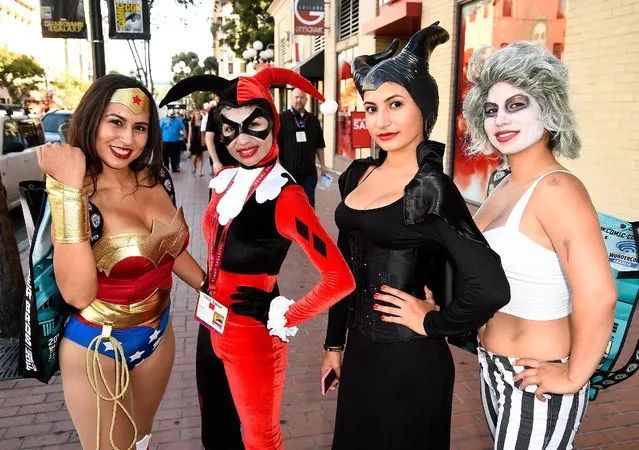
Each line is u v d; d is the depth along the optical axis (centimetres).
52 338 185
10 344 391
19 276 402
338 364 201
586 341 139
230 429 226
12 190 843
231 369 200
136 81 192
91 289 173
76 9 634
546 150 157
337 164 1407
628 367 172
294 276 561
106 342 185
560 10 561
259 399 201
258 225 191
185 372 357
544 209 144
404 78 160
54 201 165
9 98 3045
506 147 154
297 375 354
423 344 166
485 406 175
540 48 151
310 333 418
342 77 1359
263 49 2719
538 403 151
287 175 199
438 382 167
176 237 197
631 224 171
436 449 171
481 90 163
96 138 182
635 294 168
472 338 188
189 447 279
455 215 147
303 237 182
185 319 446
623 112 482
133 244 183
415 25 888
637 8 462
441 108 794
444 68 777
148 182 204
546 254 147
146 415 215
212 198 215
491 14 672
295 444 282
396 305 164
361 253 175
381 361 169
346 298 195
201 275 229
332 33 1408
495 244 154
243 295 196
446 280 168
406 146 168
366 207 169
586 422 295
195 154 1427
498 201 165
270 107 198
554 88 147
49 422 304
